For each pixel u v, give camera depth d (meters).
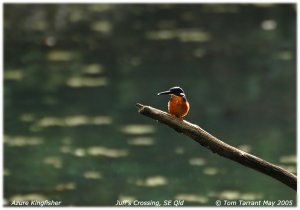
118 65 24.78
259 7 29.58
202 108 21.36
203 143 6.82
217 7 29.75
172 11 29.53
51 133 18.77
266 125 20.17
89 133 18.92
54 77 23.44
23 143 17.98
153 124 19.98
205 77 23.81
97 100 21.53
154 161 17.33
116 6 29.48
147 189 15.62
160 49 26.09
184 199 15.03
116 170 16.59
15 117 19.92
